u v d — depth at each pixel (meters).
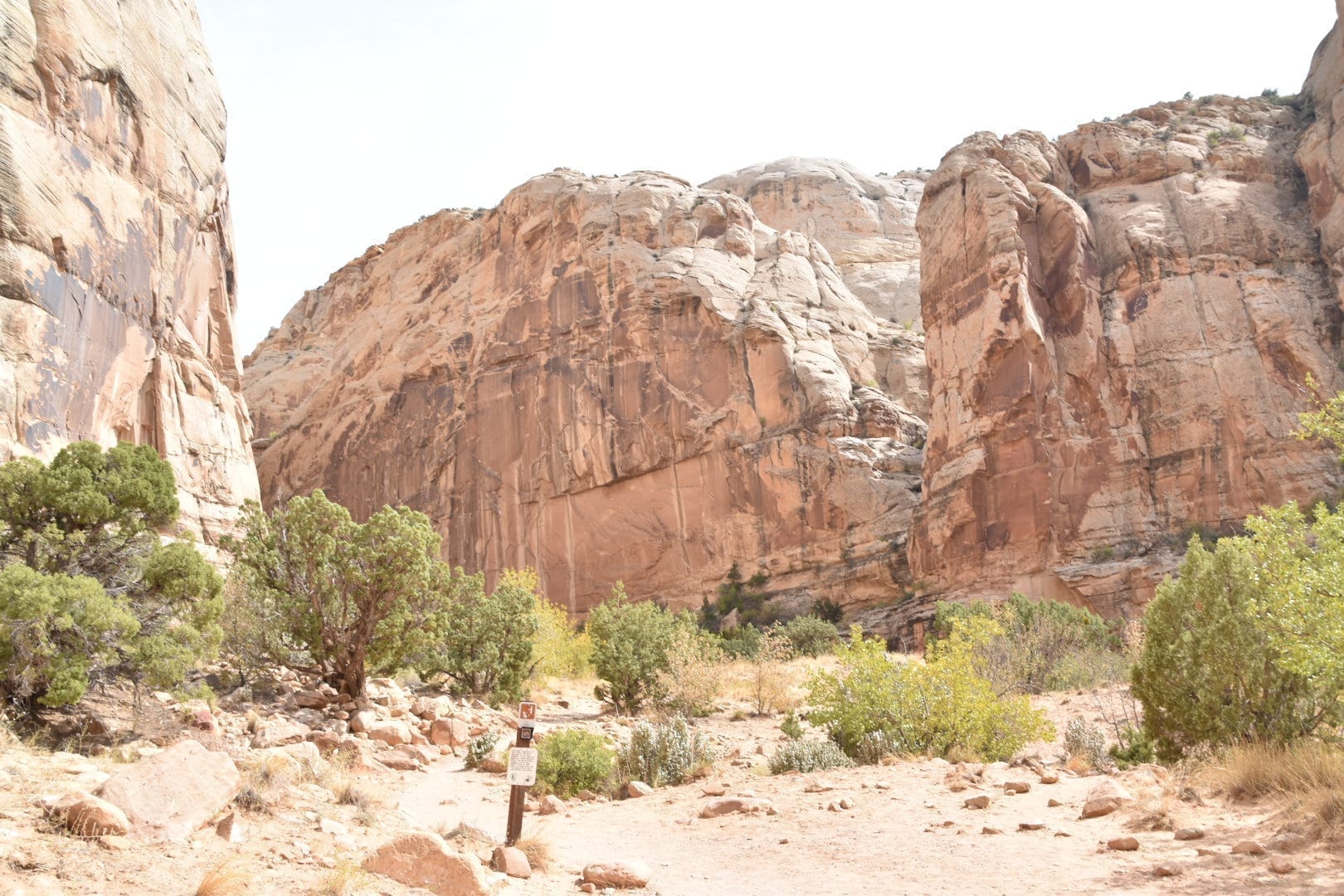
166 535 24.62
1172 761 12.43
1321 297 41.53
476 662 22.45
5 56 21.67
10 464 14.13
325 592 18.25
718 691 23.30
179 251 28.48
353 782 11.19
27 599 11.20
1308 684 11.27
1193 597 12.62
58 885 5.80
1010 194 45.34
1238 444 39.53
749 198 90.94
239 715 15.33
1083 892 6.90
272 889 6.48
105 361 23.97
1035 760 13.80
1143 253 43.91
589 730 19.53
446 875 7.06
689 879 8.24
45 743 10.86
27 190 21.48
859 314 64.25
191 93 29.78
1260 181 46.44
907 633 43.94
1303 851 7.28
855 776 12.81
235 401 31.05
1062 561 40.09
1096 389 42.25
